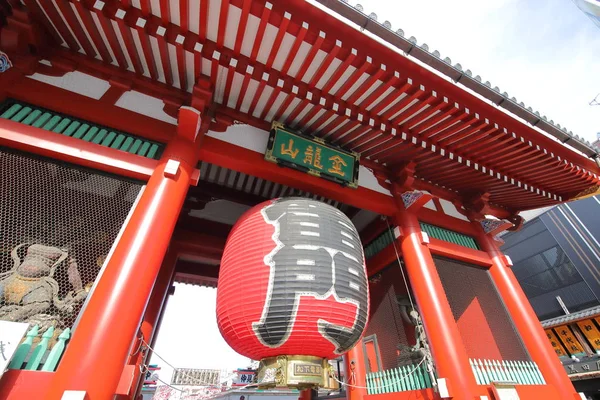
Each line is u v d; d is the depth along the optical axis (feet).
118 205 13.73
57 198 13.12
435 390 15.01
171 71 15.40
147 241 11.18
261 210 13.56
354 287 11.63
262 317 10.37
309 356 10.73
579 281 52.39
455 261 21.03
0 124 11.77
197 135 15.66
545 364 17.54
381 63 14.11
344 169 18.80
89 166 12.92
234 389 11.64
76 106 13.79
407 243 18.97
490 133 17.63
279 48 13.93
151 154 14.55
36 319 10.14
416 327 18.28
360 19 13.01
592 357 39.37
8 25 12.68
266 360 10.94
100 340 8.80
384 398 17.88
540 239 59.36
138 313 9.91
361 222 25.48
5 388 7.79
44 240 12.37
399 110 16.69
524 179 21.80
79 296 11.29
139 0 12.26
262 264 11.34
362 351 21.89
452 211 23.54
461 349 15.16
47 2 12.42
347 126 17.79
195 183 14.37
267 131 18.19
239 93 16.61
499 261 21.91
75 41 14.48
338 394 23.09
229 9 12.35
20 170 12.54
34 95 13.16
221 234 25.75
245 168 16.81
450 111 16.24
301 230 12.26
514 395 14.66
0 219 11.89
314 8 12.03
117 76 15.20
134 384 15.31
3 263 11.27
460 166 20.63
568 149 19.49
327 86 15.34
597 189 22.29
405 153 19.99
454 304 20.15
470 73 15.72
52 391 7.87
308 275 10.98
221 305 11.65
